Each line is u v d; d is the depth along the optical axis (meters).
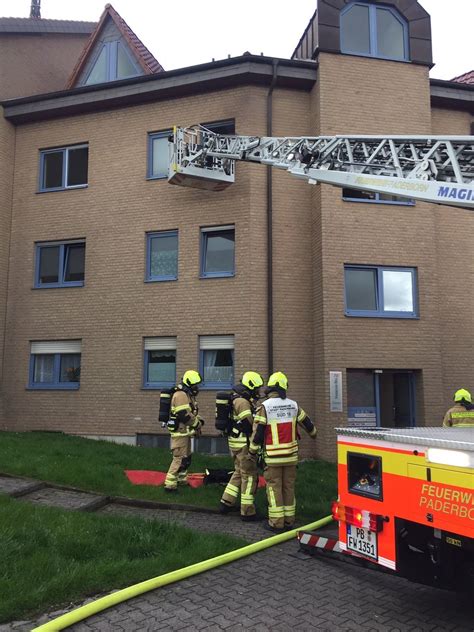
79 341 13.12
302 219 12.12
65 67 17.27
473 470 3.54
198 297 12.10
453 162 6.10
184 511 7.12
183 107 12.80
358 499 4.52
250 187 11.98
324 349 11.21
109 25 14.99
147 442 12.12
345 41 12.42
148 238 12.86
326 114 11.87
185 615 4.07
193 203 12.38
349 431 4.68
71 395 12.78
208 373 12.05
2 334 13.45
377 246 11.73
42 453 9.55
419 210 12.02
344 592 4.60
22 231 13.79
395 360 11.46
